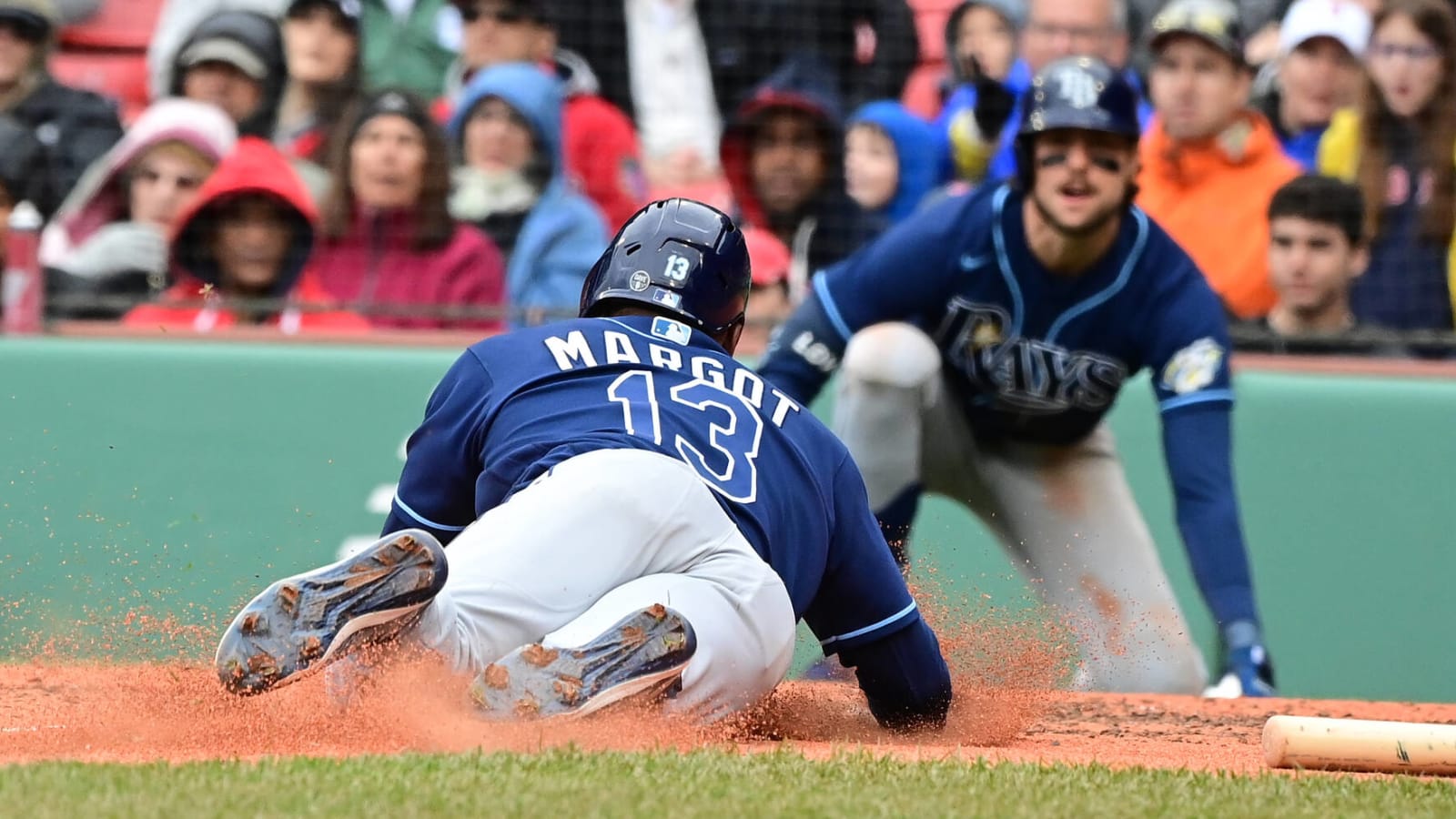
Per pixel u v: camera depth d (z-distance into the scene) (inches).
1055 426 883.4
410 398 952.9
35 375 933.8
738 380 464.4
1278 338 980.6
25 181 1027.9
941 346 872.9
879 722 496.4
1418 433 960.9
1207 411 862.5
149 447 933.2
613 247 488.4
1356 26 1030.4
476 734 383.2
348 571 376.2
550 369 451.8
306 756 355.9
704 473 437.4
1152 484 934.4
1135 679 887.7
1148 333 864.3
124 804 301.1
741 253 485.7
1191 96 1019.9
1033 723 553.9
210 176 1021.2
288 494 936.9
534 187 1028.5
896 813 317.7
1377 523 954.7
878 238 876.6
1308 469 955.3
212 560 923.4
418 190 1010.7
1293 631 941.8
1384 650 946.1
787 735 485.1
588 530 412.8
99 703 454.6
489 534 410.9
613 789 323.6
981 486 904.9
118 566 912.9
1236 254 1016.2
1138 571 897.5
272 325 1007.0
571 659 388.8
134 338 951.6
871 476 877.2
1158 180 1033.5
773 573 433.7
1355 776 402.0
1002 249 844.6
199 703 420.8
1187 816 330.3
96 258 1011.3
